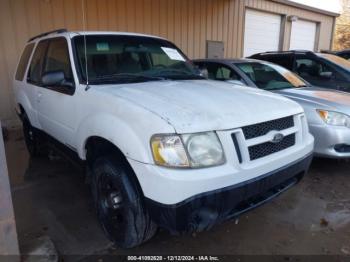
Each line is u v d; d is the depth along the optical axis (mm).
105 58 3277
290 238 2869
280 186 2709
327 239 2859
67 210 3314
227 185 2141
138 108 2270
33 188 3830
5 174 2061
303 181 4090
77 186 3893
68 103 3088
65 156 3508
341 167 4551
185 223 2076
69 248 2682
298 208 3412
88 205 3420
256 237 2879
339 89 5660
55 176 4195
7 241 2158
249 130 2332
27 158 4895
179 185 2000
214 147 2141
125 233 2484
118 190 2473
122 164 2441
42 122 3898
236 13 10969
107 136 2400
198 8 9703
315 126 4008
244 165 2240
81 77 3029
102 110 2564
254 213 3291
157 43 3869
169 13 8992
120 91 2645
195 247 2723
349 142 3943
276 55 6812
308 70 6230
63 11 7070
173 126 2062
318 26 14664
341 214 3297
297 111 2850
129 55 3465
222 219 2225
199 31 9938
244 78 5031
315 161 4781
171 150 2049
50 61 3711
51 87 3473
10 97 6734
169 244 2758
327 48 15625
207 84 3141
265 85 4961
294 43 13734
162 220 2102
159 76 3381
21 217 3160
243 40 11547
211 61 5621
